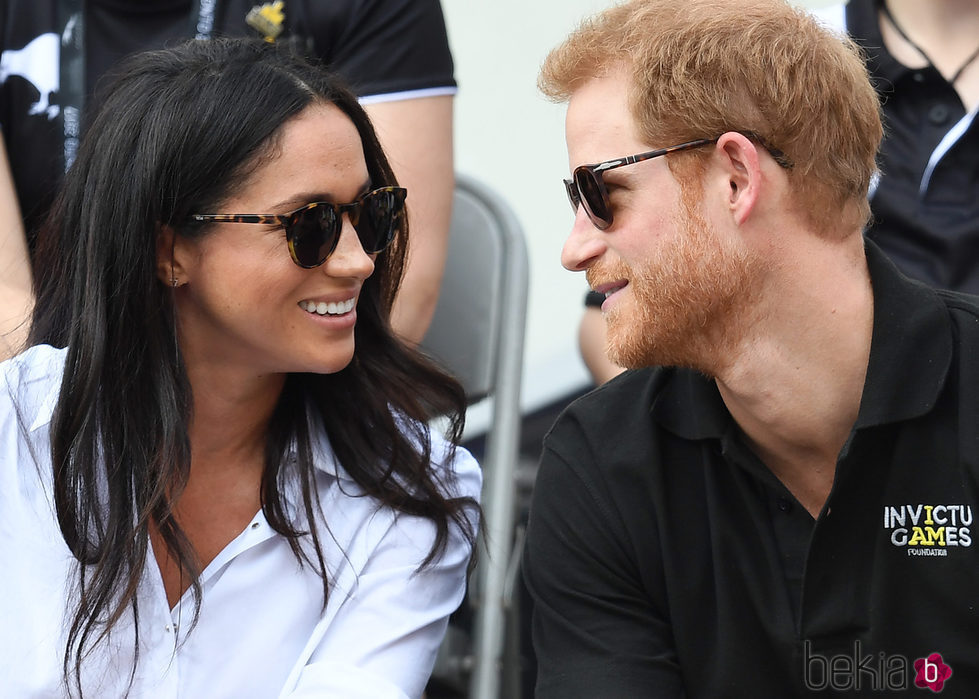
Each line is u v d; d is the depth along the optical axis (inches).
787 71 275.3
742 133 275.0
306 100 293.4
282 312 296.4
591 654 307.0
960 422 281.7
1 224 394.9
